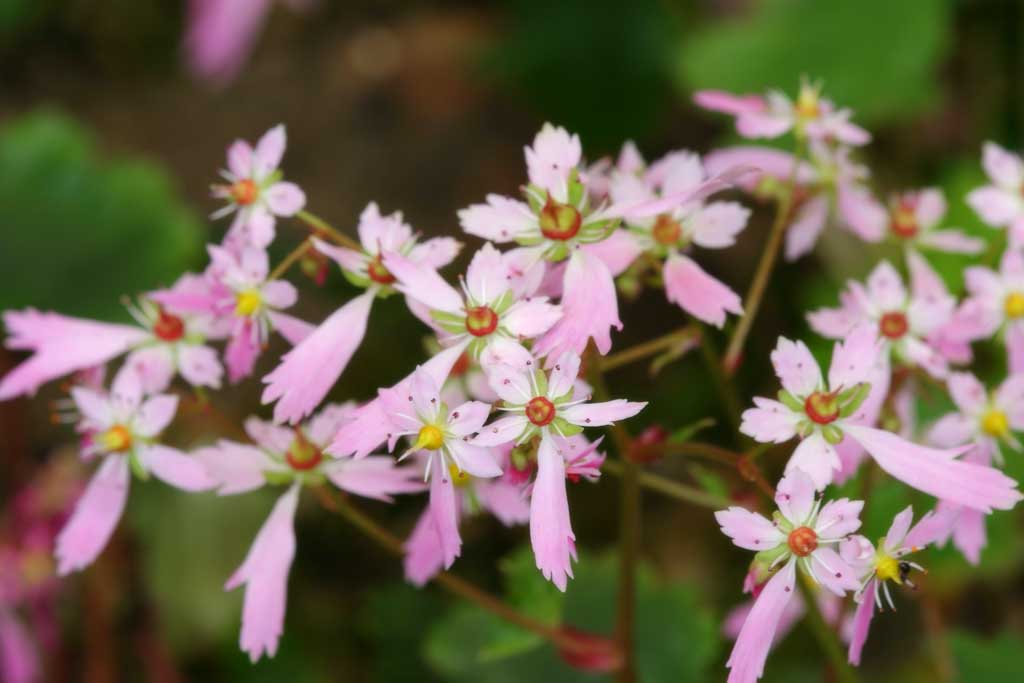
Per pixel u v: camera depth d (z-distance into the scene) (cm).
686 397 44
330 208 51
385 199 51
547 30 52
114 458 29
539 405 26
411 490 28
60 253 44
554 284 27
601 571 36
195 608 43
